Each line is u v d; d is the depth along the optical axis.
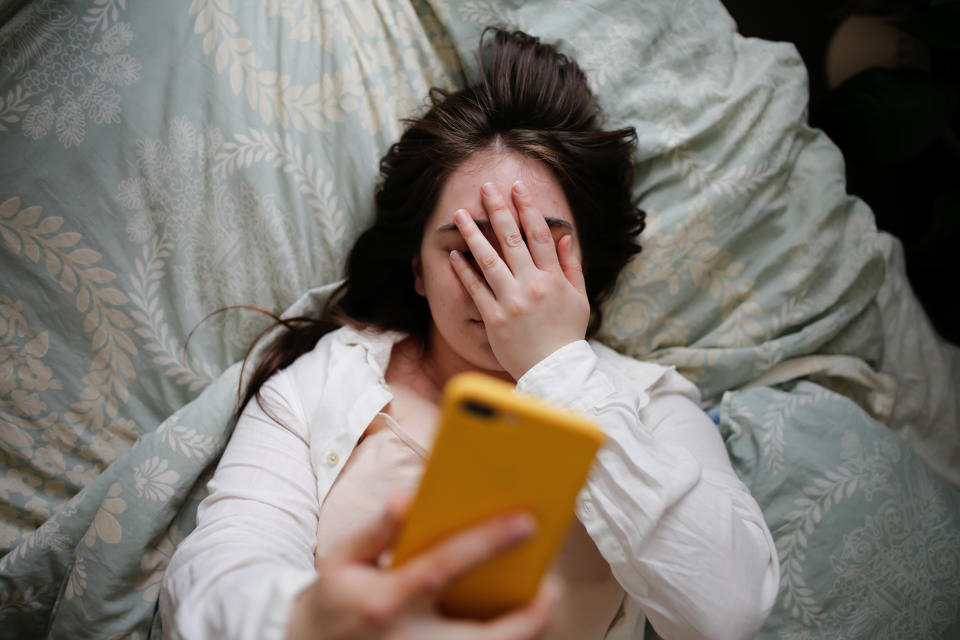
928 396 1.05
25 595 0.81
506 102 0.79
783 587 0.83
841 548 0.83
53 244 0.83
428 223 0.77
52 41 0.82
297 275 0.90
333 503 0.72
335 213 0.90
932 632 0.81
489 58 0.92
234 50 0.87
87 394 0.85
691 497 0.62
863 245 0.99
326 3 0.90
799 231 0.97
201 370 0.88
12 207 0.81
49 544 0.80
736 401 0.93
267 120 0.88
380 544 0.37
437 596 0.36
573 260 0.74
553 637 0.66
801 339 0.96
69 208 0.83
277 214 0.88
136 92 0.84
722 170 0.94
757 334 0.95
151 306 0.86
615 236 0.86
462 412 0.32
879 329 1.02
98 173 0.83
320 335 0.89
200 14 0.86
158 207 0.85
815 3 1.29
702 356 0.94
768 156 0.96
